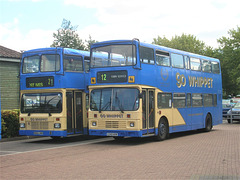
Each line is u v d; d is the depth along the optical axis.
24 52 18.08
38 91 17.41
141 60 16.02
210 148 13.83
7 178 8.66
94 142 17.47
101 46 16.64
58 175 8.89
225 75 65.56
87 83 18.50
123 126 15.67
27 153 13.17
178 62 19.64
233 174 8.69
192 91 21.03
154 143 16.30
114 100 15.98
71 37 34.66
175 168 9.56
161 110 17.48
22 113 17.77
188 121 20.36
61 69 16.97
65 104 16.94
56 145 16.14
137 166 9.95
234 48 52.88
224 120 37.97
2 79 25.52
